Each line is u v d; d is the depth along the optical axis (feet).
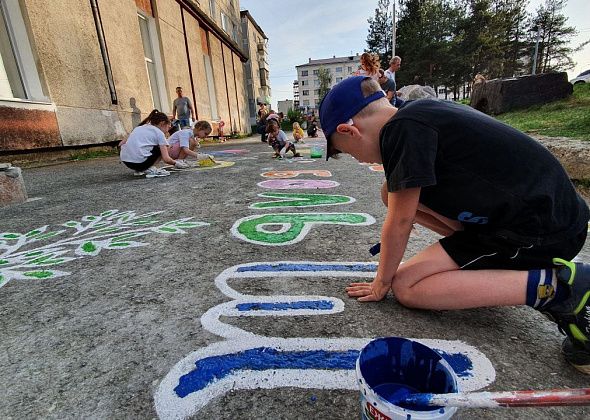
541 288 3.74
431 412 2.31
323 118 4.69
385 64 124.67
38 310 4.88
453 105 4.28
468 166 3.90
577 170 10.99
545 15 129.90
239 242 7.26
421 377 2.97
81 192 12.55
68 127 21.54
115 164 20.34
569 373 3.56
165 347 4.01
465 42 108.88
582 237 4.03
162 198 11.39
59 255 6.82
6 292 5.42
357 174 15.71
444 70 107.76
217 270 5.98
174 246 7.15
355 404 3.21
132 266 6.25
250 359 3.80
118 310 4.81
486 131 3.93
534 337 4.13
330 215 9.05
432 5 111.24
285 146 23.81
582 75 68.59
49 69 20.08
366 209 9.56
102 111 24.85
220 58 58.44
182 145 18.65
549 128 17.84
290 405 3.21
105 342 4.13
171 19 38.09
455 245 4.29
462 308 4.24
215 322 4.47
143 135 15.48
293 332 4.24
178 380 3.52
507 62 125.90
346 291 5.17
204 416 3.11
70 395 3.36
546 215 3.76
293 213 9.30
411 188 3.92
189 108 33.47
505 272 3.99
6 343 4.17
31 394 3.39
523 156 3.86
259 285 5.43
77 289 5.45
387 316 4.52
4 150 17.33
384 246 4.42
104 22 25.25
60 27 20.95
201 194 11.89
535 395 2.28
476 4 111.24
